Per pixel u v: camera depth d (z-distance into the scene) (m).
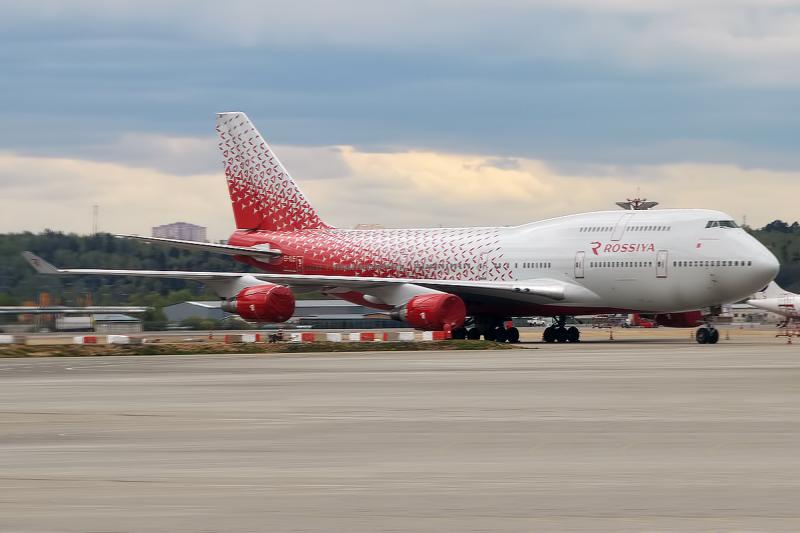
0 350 88.12
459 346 90.00
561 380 55.03
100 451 31.16
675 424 36.09
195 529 20.42
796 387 50.00
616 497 23.39
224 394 49.09
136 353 88.25
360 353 85.31
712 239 94.19
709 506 22.30
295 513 21.91
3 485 25.48
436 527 20.44
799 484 24.81
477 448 31.09
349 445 31.98
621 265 97.56
